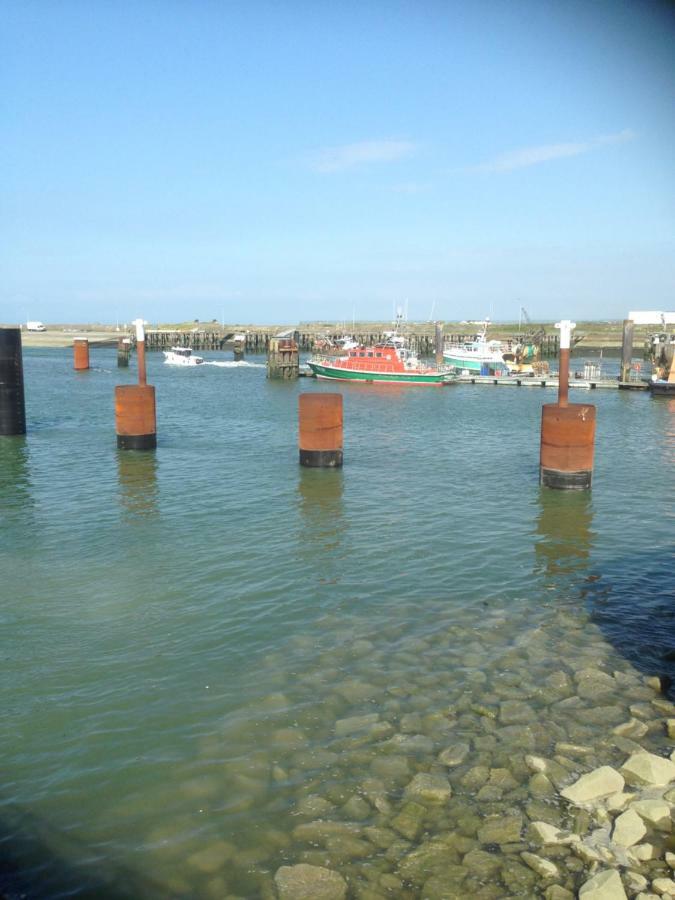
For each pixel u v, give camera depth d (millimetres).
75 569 16672
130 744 9773
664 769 8797
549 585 15688
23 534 19422
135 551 18000
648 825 7980
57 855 7848
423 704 10625
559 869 7410
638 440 37344
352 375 73000
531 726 9992
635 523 20734
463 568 16797
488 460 31047
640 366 84625
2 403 34906
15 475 26922
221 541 18828
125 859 7762
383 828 8094
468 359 84562
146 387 31562
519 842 7801
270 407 51281
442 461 30734
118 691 11148
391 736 9836
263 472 27750
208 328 194875
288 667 11836
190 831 8148
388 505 22719
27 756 9547
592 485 25703
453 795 8602
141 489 24766
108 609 14312
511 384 72250
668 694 10836
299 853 7766
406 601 14695
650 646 12570
